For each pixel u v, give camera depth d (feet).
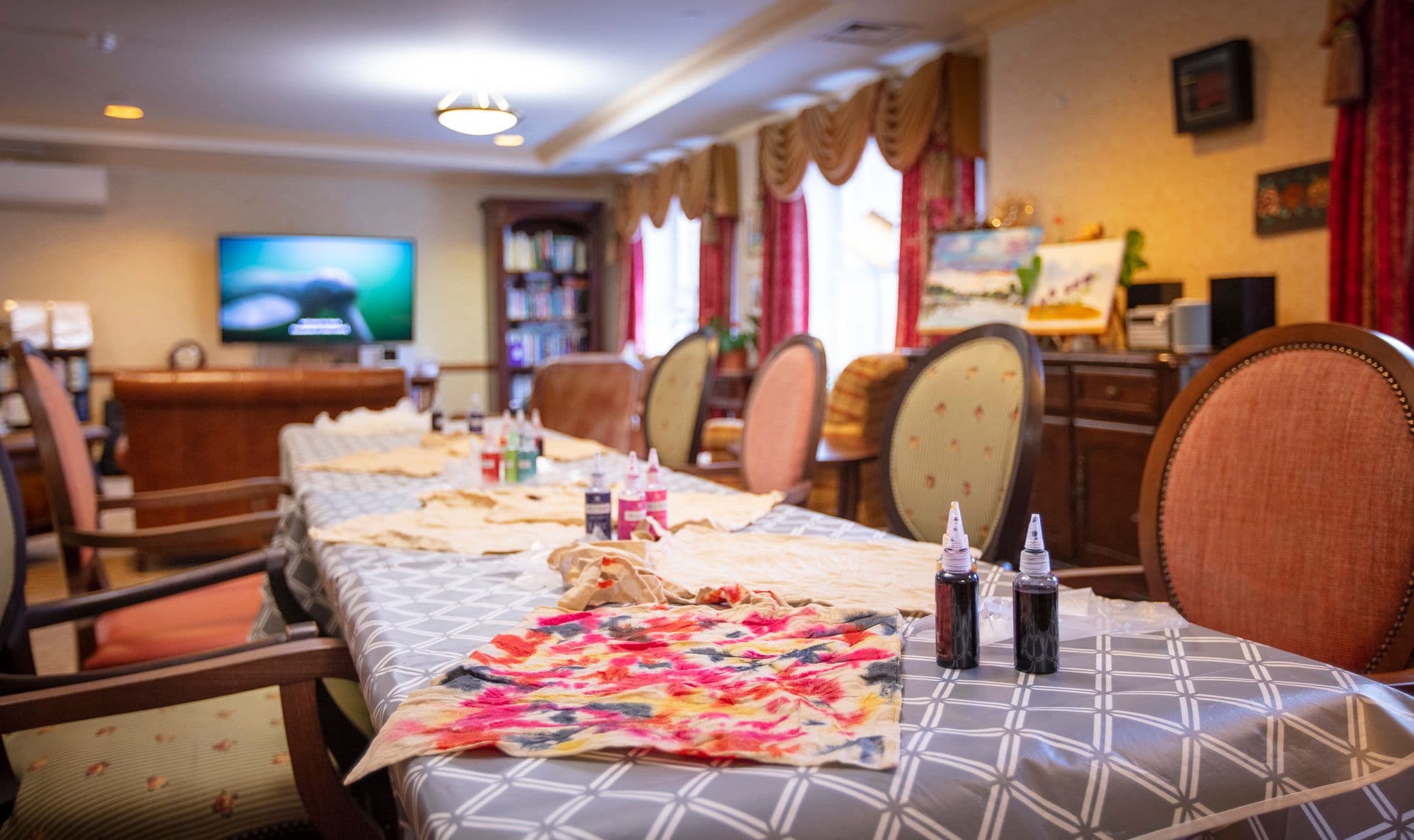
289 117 25.84
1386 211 11.59
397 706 2.81
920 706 2.70
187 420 15.74
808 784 2.23
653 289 32.60
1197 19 14.01
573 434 16.99
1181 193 14.42
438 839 2.07
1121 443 12.92
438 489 6.72
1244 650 3.10
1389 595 3.90
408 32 18.53
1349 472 4.10
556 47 19.88
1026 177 17.17
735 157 26.86
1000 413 5.73
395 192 32.19
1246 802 2.48
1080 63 15.96
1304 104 12.70
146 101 24.00
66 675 4.35
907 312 19.92
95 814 4.21
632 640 3.37
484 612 3.80
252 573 6.14
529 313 33.50
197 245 30.01
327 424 11.38
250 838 4.21
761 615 3.54
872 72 20.42
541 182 33.83
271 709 5.17
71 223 28.55
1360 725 2.68
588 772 2.30
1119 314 14.87
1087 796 2.36
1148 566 4.88
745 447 8.77
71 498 7.41
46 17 17.44
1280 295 13.14
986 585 4.03
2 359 27.17
